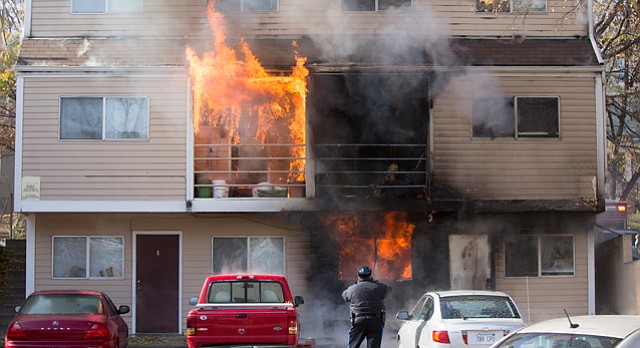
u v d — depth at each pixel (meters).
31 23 21.30
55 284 20.97
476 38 21.27
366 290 13.91
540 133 20.81
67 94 20.59
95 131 20.61
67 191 20.44
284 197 20.56
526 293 21.19
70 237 21.08
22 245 22.70
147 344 19.23
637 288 20.70
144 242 21.12
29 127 20.56
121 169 20.50
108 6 21.31
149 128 20.55
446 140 20.58
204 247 21.09
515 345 8.23
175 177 20.45
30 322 14.27
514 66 20.62
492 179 20.61
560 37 21.36
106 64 20.64
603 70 20.83
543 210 20.62
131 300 20.98
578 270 21.33
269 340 14.00
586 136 20.86
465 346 12.43
